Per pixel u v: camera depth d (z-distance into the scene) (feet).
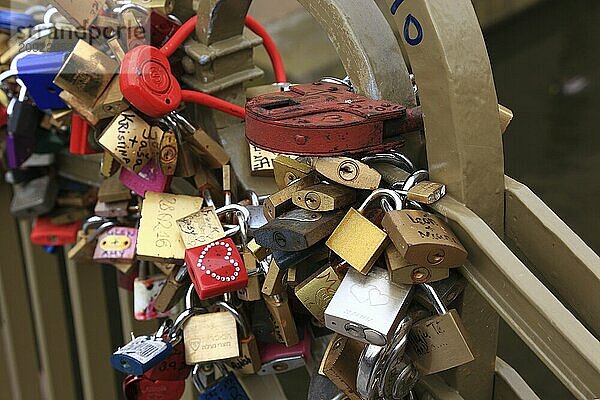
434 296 2.49
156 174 3.29
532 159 7.57
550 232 2.45
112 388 5.74
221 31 3.25
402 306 2.44
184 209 3.20
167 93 3.04
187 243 2.99
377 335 2.40
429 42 2.37
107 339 5.59
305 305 2.71
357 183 2.54
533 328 2.29
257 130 2.60
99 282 5.39
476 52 2.39
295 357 3.22
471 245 2.42
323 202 2.56
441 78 2.38
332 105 2.63
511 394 2.85
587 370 2.14
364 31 2.78
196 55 3.22
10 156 4.19
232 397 3.27
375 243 2.42
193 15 3.48
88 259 4.01
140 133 3.11
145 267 3.71
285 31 7.17
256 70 3.41
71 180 4.50
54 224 4.53
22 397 6.33
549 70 7.55
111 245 3.62
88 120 3.22
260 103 2.66
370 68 2.75
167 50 3.22
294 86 2.90
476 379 2.86
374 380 2.51
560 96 7.61
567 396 6.59
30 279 5.66
